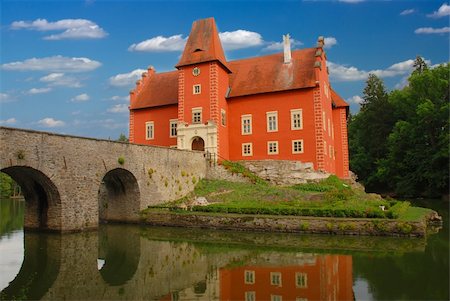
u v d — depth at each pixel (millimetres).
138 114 53812
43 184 27094
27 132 24922
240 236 26219
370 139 72062
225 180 41844
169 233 28219
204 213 30375
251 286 15180
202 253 21297
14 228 31766
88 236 27156
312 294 14008
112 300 14055
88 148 29188
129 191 33906
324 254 20156
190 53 47781
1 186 87750
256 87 47625
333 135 54188
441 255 19422
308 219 26234
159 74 57406
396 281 15359
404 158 60844
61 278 17016
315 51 48062
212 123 44688
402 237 23906
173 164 37812
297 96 45156
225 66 48062
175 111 51344
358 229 24859
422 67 74875
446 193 56094
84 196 28766
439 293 13836
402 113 66062
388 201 33531
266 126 46469
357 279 15688
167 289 15180
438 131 56094
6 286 15891
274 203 31484
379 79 77062
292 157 44719
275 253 20766
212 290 14867
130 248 23062
